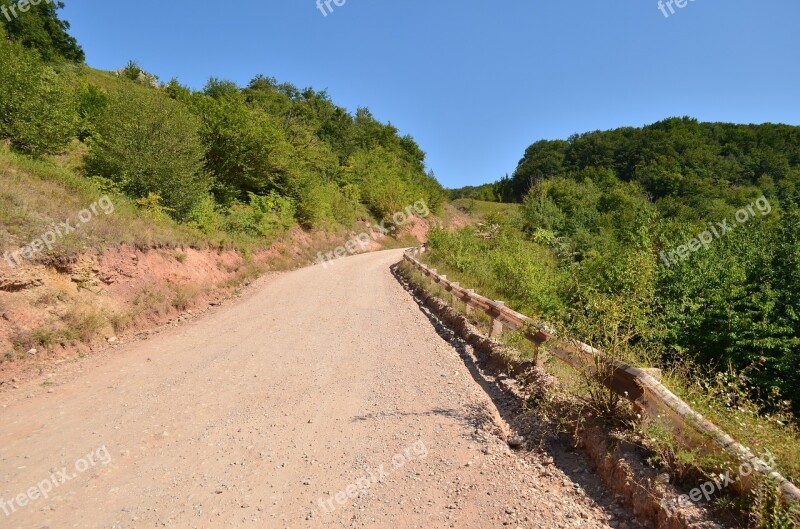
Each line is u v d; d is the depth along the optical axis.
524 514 3.54
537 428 4.97
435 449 4.84
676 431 3.45
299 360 8.41
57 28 42.72
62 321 8.71
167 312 11.80
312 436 5.31
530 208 37.84
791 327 7.31
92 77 43.59
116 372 7.69
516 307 11.44
